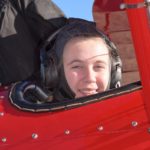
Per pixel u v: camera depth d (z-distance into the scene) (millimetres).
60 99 2814
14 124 2334
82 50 2645
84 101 2307
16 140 2271
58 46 2729
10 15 3355
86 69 2643
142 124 2166
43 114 2328
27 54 3385
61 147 2189
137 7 1922
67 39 2676
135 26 1943
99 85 2678
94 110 2268
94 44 2674
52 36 2859
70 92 2717
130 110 2221
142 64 1969
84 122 2242
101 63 2680
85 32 2674
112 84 2914
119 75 2930
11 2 3377
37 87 2854
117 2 3227
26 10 3361
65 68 2697
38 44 3422
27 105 2387
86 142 2176
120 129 2176
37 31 3410
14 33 3355
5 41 3338
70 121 2266
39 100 2902
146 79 1978
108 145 2143
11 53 3361
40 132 2268
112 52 2828
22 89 2666
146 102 2023
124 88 2309
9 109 2420
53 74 2752
